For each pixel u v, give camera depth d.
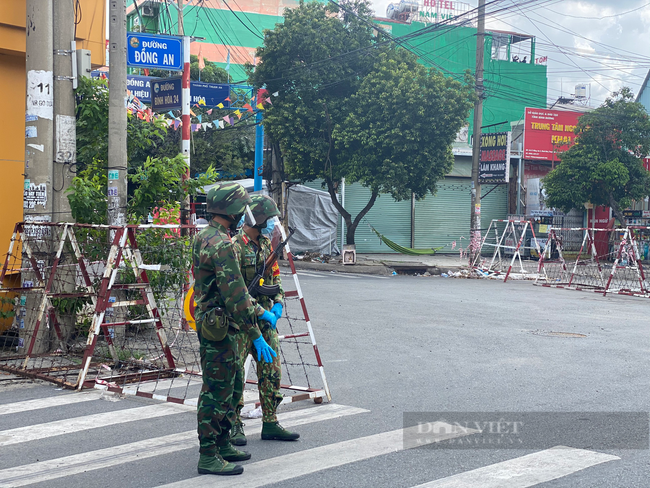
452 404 5.73
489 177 31.00
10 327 8.20
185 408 5.65
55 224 7.13
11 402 5.85
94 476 3.97
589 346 8.77
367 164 23.48
